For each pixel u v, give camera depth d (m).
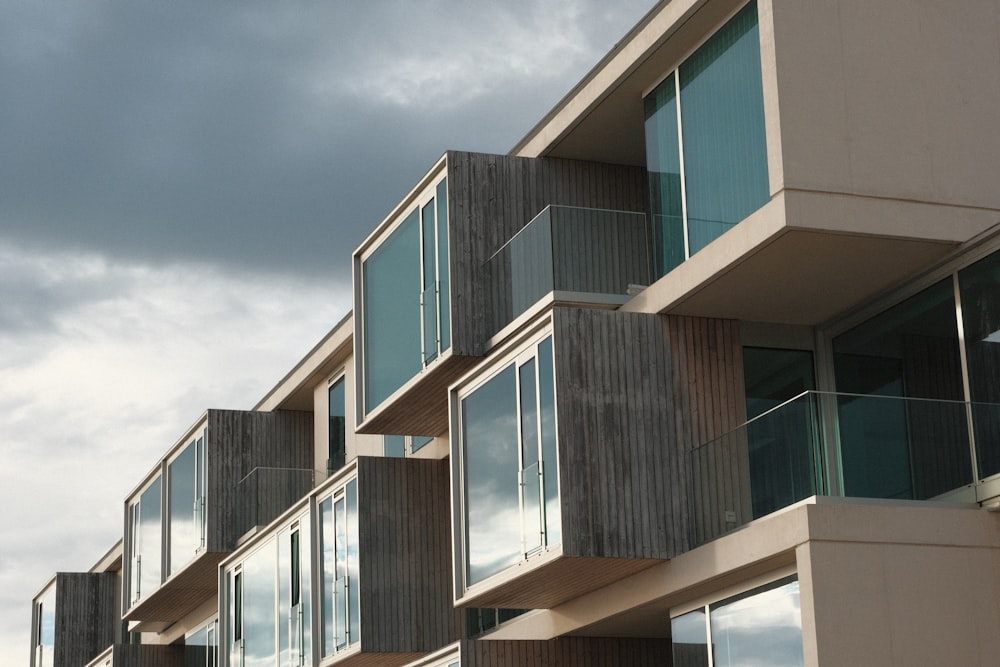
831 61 15.64
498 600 18.69
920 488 14.83
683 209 17.52
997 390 15.06
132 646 37.44
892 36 15.96
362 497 23.22
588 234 18.67
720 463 16.27
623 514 16.55
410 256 21.86
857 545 14.23
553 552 16.55
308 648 24.67
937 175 15.70
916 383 16.28
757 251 15.56
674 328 17.36
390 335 22.41
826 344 17.86
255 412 31.55
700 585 16.02
